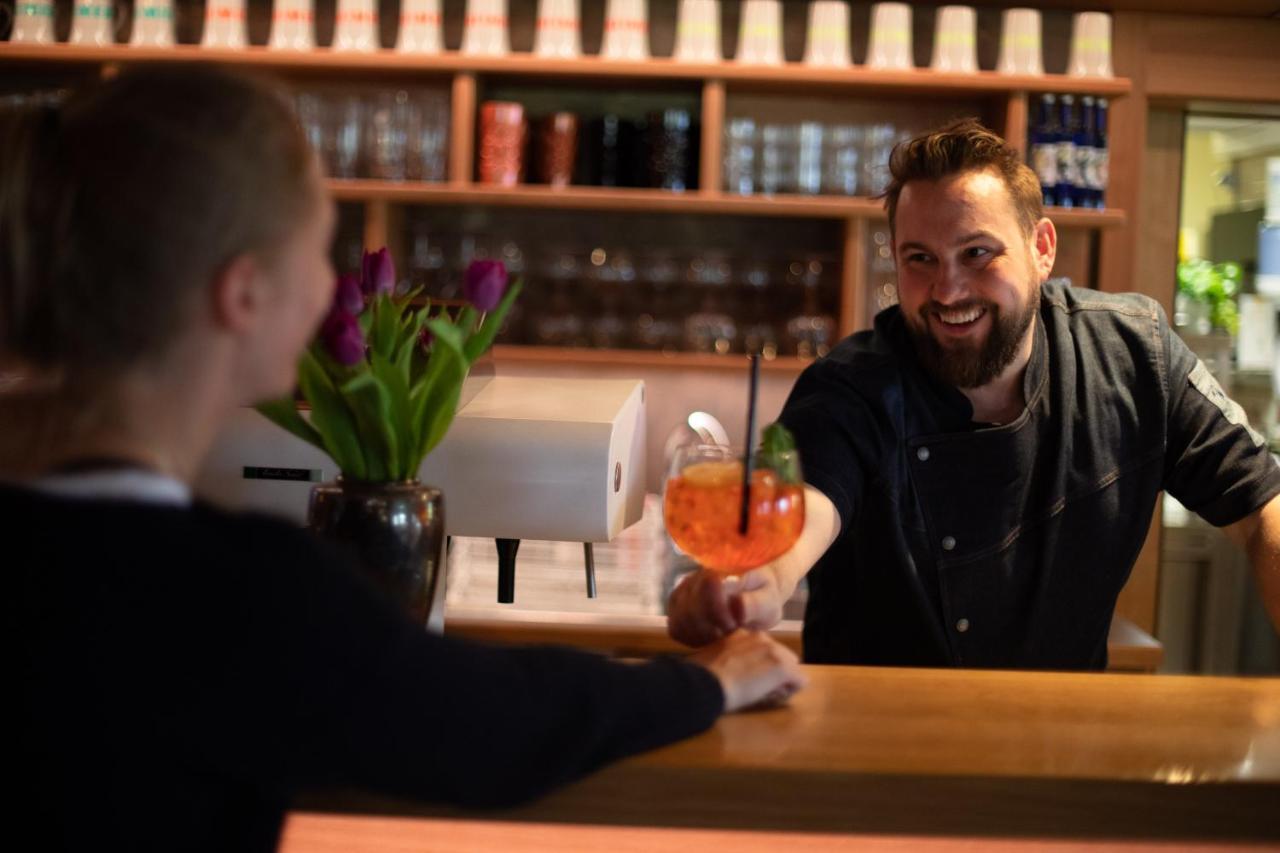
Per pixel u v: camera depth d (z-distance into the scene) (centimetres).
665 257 349
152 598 74
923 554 177
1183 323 372
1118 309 185
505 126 335
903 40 336
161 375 79
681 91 359
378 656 79
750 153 337
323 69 342
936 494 176
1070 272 360
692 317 349
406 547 123
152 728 74
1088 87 333
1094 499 178
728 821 96
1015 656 180
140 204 77
